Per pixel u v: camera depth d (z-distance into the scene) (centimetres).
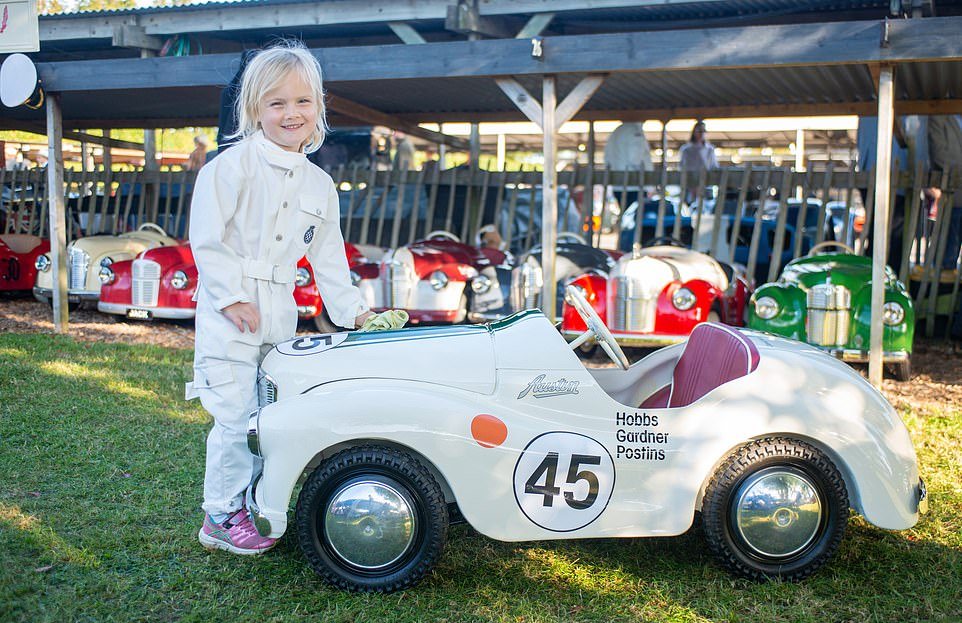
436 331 338
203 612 297
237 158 322
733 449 322
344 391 315
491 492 312
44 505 389
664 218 1111
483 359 323
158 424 522
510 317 344
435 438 308
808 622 294
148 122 1256
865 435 319
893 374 707
